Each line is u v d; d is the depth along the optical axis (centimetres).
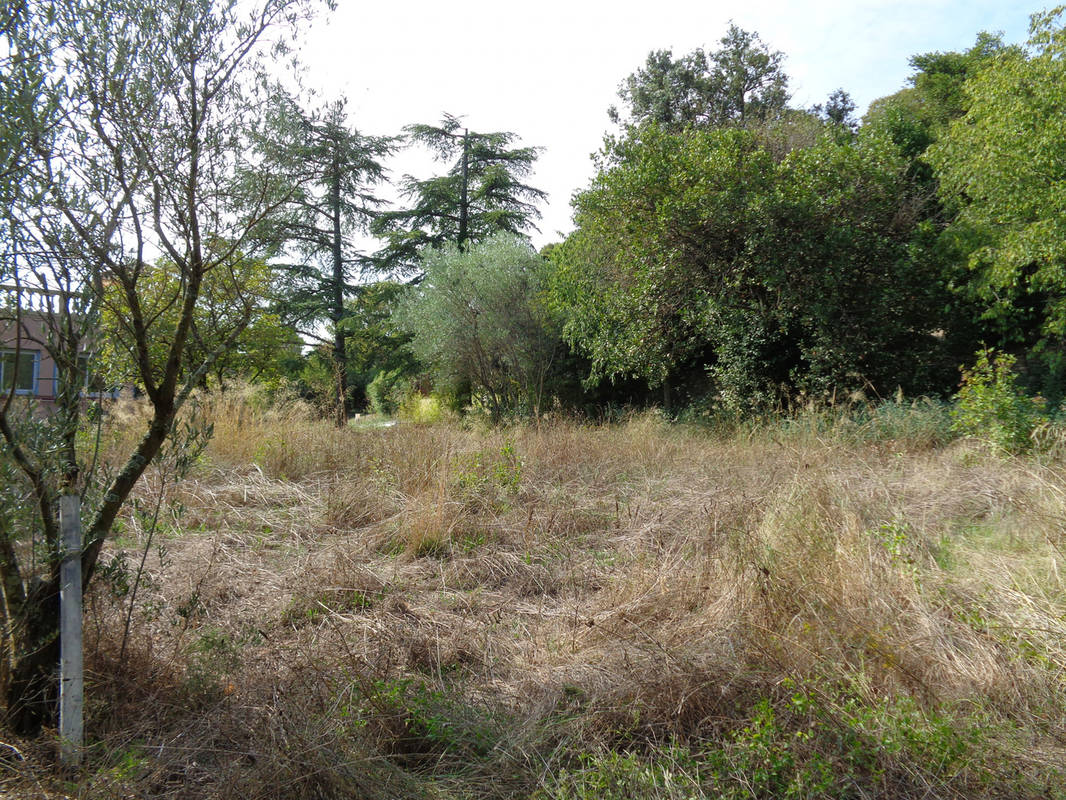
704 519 565
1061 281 1072
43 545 279
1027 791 245
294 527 619
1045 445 726
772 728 262
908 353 1253
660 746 274
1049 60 1030
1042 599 379
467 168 2783
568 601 455
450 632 406
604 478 811
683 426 1274
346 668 331
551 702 312
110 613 346
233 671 329
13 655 272
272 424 978
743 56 2566
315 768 247
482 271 1891
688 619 382
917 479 659
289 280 2280
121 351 321
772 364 1310
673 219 1231
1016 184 1065
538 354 1884
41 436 272
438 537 576
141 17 287
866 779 250
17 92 252
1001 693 302
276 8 312
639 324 1369
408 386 2512
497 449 820
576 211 1577
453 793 258
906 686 304
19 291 271
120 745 276
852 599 365
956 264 1221
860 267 1232
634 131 1377
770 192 1203
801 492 535
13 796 234
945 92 1870
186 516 638
